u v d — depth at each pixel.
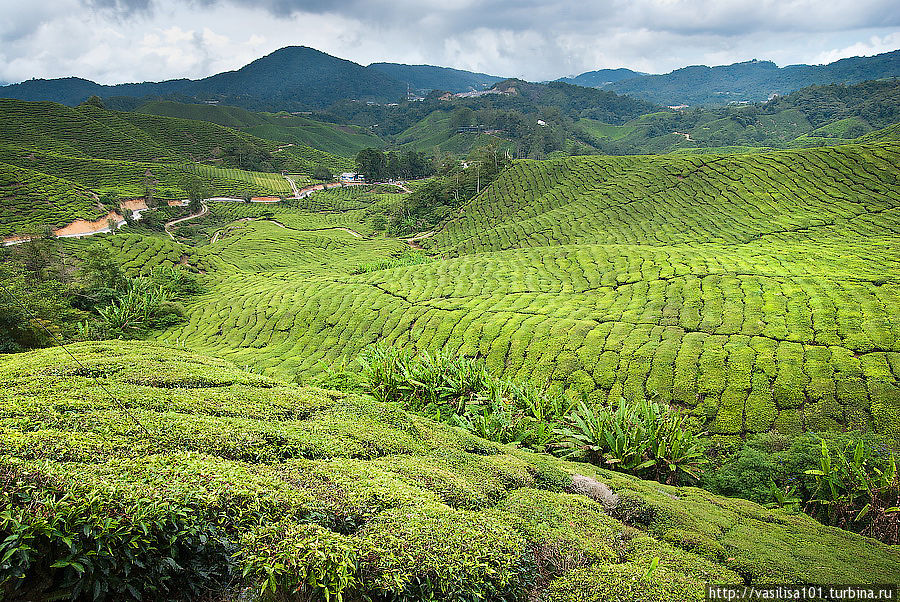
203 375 20.97
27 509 7.45
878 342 29.16
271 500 9.63
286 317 49.69
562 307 42.84
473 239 96.50
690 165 96.75
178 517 8.38
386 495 10.97
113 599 7.51
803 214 73.44
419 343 40.38
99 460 10.42
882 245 54.84
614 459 20.09
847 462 17.38
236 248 95.62
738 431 25.14
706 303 38.91
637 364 30.84
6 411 12.77
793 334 31.56
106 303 53.72
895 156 81.69
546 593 9.35
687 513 13.73
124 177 129.62
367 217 131.50
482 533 10.03
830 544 13.16
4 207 84.62
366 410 18.73
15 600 6.90
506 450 17.47
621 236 80.94
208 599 8.12
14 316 33.62
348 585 8.24
